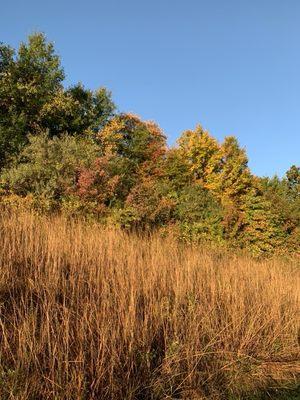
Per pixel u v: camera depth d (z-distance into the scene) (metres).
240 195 27.34
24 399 4.31
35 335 5.20
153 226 16.06
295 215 25.94
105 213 14.11
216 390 5.91
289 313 9.01
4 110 18.81
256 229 23.09
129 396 5.06
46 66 19.86
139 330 5.99
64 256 7.72
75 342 5.22
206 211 21.02
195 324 6.67
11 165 15.09
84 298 6.12
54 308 5.54
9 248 7.00
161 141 25.39
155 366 5.85
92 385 4.88
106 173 15.43
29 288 6.18
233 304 7.79
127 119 24.28
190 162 27.69
